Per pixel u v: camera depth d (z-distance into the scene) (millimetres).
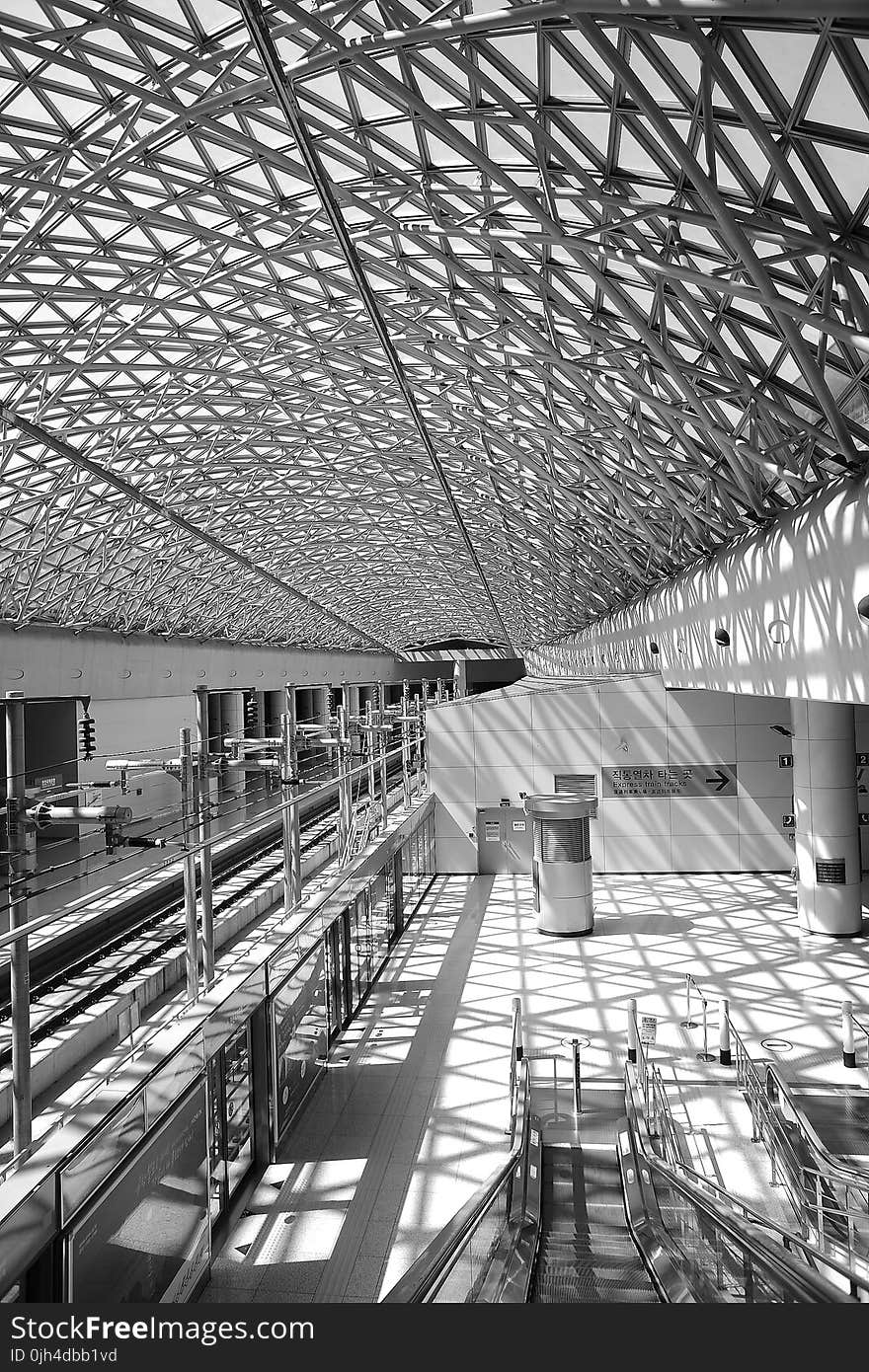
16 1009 7391
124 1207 8133
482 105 17625
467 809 34844
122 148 22125
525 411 34438
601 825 33531
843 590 14781
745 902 28844
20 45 17516
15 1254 6598
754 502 20344
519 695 34531
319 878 19172
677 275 16172
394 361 31031
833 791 25078
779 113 12359
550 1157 13086
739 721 33188
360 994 20469
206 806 12148
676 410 22094
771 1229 9211
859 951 23641
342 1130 14148
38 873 7730
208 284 28812
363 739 28453
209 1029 10656
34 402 34844
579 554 47750
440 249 23625
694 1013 19391
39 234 23969
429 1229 11172
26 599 46281
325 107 20062
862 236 13219
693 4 9969
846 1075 16203
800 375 17734
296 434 43781
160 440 42156
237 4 14727
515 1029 15734
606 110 15688
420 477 49688
